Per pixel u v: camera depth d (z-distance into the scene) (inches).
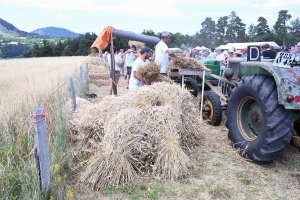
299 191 118.3
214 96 202.2
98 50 252.8
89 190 118.5
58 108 179.9
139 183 123.6
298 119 131.7
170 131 136.2
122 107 156.3
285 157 148.8
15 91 236.7
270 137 126.1
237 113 154.9
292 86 120.7
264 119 128.7
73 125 163.8
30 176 105.0
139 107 151.0
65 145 149.2
